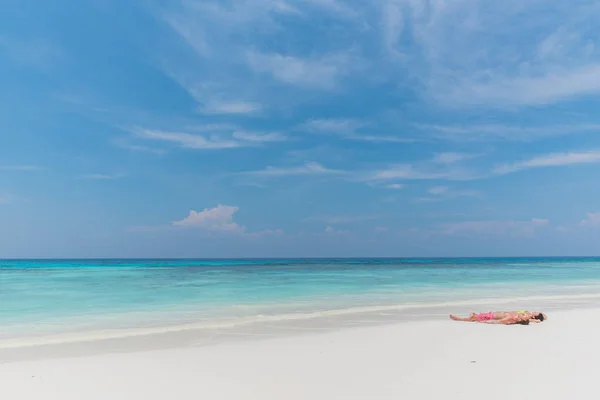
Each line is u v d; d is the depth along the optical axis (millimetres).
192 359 8273
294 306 16672
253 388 6473
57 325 12469
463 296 20547
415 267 64812
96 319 13562
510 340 9812
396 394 6074
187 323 12695
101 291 23312
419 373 7113
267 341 9953
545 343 9461
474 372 7125
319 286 26578
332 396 6031
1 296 20516
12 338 10508
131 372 7406
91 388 6582
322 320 13078
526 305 16797
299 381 6781
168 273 44031
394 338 10188
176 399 6062
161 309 15852
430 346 9234
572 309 15516
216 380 6898
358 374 7105
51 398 6168
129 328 11938
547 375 6906
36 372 7461
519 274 42312
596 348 8930
